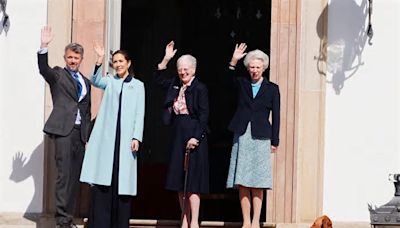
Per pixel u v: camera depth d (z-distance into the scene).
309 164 40.78
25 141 41.28
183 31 52.94
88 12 41.41
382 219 35.62
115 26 42.00
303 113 40.91
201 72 52.00
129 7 53.28
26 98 41.31
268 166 38.78
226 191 47.12
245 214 39.12
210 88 51.62
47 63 39.12
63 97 39.03
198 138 39.00
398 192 36.03
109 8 41.47
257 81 39.09
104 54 41.12
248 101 38.97
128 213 39.06
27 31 41.41
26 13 41.41
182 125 39.22
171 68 53.09
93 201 39.06
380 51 40.88
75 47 39.22
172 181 39.22
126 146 38.88
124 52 39.28
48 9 41.38
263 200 42.28
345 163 40.78
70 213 39.12
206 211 45.72
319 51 40.94
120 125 38.91
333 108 40.91
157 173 46.38
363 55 40.91
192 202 39.09
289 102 40.81
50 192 41.12
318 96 40.88
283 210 40.66
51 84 39.19
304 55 40.97
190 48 52.62
